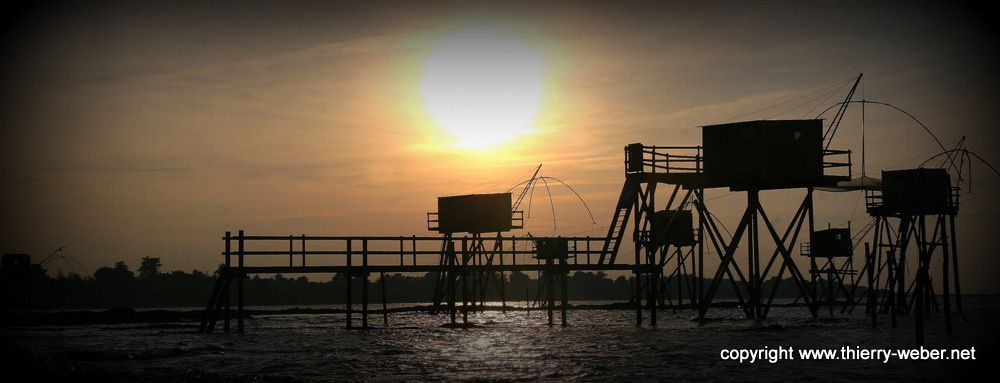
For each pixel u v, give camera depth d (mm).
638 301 63938
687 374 35156
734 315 91688
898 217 66438
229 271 54438
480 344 49125
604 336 53969
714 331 57500
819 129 56125
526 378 34719
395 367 38406
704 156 57562
